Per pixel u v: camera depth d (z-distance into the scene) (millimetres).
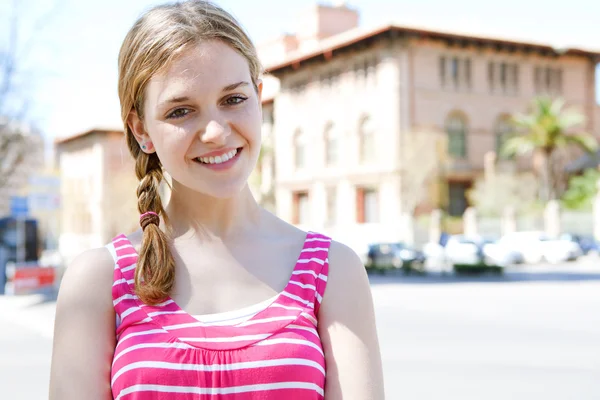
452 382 8117
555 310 15758
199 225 1619
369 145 42281
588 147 43094
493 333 12227
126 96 1609
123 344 1472
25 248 23984
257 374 1430
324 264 1607
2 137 20547
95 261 1569
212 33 1516
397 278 27938
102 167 65375
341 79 43875
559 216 40312
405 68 40594
